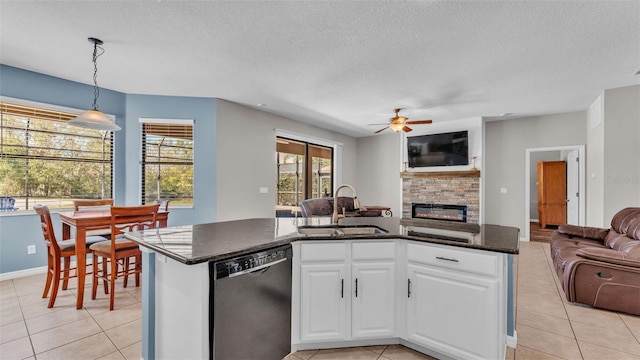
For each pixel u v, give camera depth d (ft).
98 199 13.64
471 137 19.34
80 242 8.71
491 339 5.39
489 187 20.12
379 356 6.31
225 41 9.02
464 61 10.28
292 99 15.02
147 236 6.04
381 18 7.68
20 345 6.74
